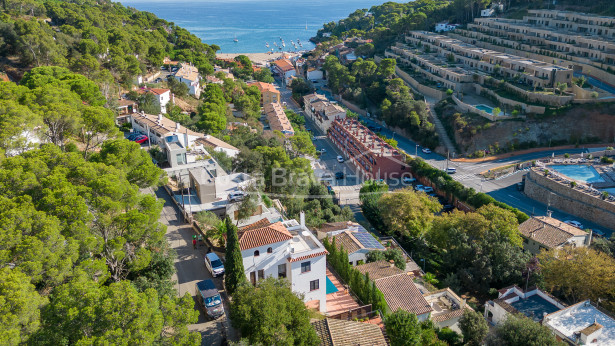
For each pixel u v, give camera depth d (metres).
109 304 30.98
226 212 64.94
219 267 52.81
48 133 64.69
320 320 46.03
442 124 156.25
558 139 142.12
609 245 79.12
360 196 108.75
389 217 88.25
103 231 45.22
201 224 62.19
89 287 33.41
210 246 58.50
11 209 37.88
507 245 72.75
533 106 145.62
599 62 163.25
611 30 174.12
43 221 37.41
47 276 36.25
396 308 55.47
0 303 28.89
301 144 125.88
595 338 50.69
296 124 169.88
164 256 52.19
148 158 60.41
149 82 153.75
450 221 79.88
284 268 52.25
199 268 54.88
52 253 36.00
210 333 44.28
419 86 185.12
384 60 197.38
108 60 141.25
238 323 41.19
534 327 48.41
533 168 116.81
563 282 64.06
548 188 109.81
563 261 64.75
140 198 50.41
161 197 74.50
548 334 48.09
